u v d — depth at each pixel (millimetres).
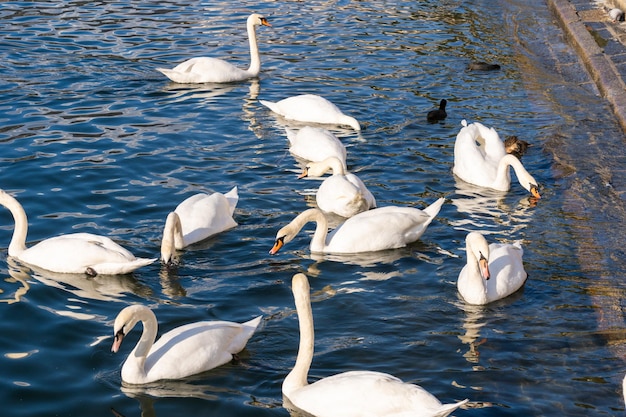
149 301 11367
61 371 9750
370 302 11461
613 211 14406
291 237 12461
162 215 13859
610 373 9875
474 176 15453
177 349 9773
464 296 11508
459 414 9062
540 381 9711
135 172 15414
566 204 14703
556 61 23438
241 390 9484
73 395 9328
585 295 11680
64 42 23219
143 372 9594
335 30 25516
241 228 13578
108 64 21672
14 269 12117
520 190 15352
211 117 18562
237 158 16391
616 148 17266
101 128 17469
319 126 18312
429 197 14891
